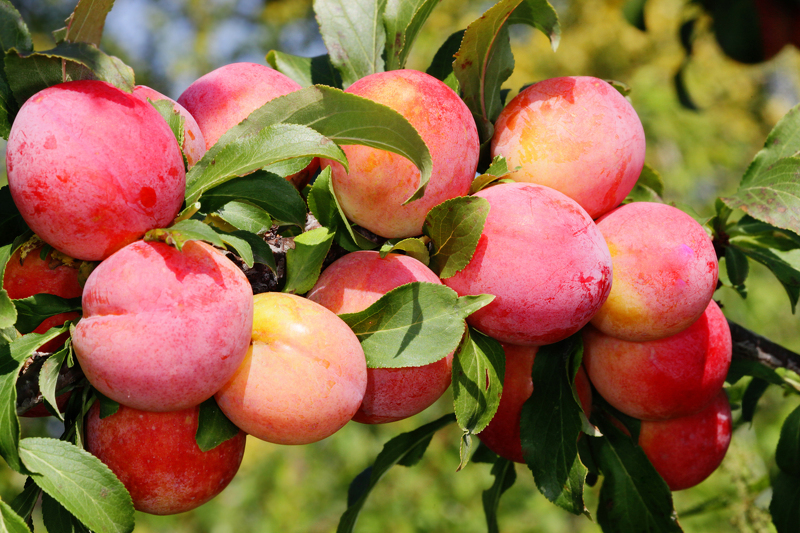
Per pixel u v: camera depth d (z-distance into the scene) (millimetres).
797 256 1388
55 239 761
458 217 895
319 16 1140
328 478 4707
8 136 813
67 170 725
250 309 786
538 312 911
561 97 1008
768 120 5645
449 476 4453
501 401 1104
